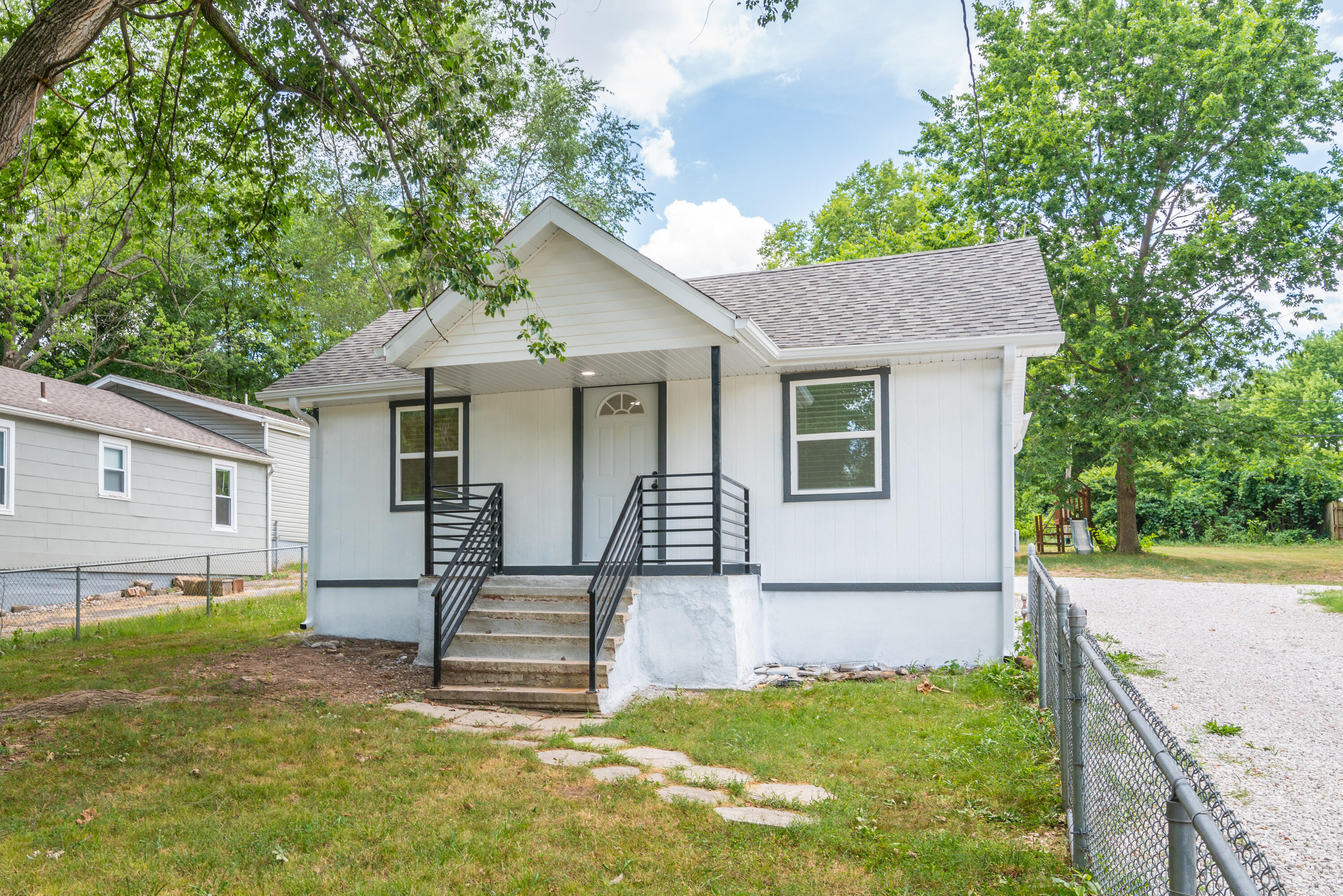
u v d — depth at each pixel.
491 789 5.64
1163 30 23.75
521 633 9.51
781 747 6.67
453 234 8.61
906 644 10.37
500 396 12.23
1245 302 24.22
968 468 10.34
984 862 4.39
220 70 11.14
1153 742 2.58
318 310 32.09
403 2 9.59
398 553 12.62
